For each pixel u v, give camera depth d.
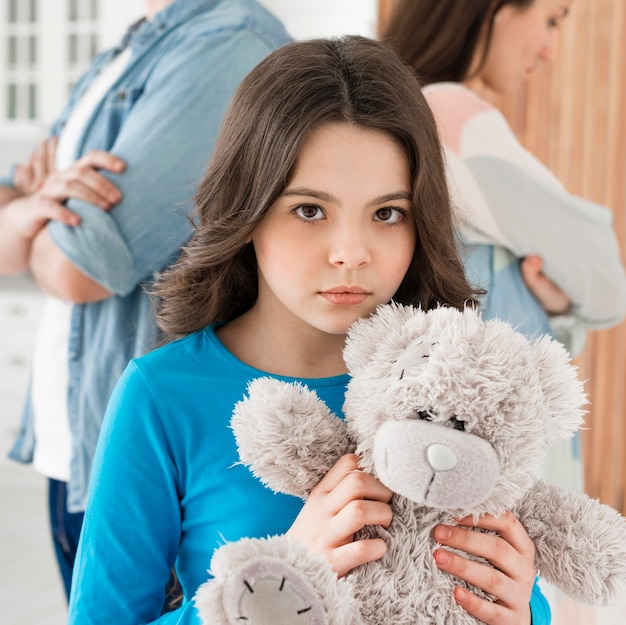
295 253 0.75
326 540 0.66
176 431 0.83
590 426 2.51
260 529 0.80
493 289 1.35
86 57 3.56
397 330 0.68
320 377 0.85
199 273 0.88
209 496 0.82
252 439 0.68
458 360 0.61
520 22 1.43
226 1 1.38
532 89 2.24
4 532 3.06
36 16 3.60
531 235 1.35
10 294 3.39
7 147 3.92
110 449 0.84
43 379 1.47
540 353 0.67
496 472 0.60
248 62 1.33
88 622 0.80
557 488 0.75
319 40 0.84
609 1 2.24
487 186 1.33
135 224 1.29
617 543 0.71
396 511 0.68
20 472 3.54
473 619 0.67
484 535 0.69
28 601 2.48
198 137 1.29
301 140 0.73
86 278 1.30
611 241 1.42
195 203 0.90
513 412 0.61
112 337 1.34
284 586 0.57
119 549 0.81
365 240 0.74
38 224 1.33
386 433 0.61
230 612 0.57
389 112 0.75
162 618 0.76
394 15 1.49
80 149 1.44
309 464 0.69
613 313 1.45
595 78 2.26
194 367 0.86
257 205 0.77
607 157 2.31
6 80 3.65
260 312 0.88
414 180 0.77
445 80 1.47
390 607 0.65
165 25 1.38
